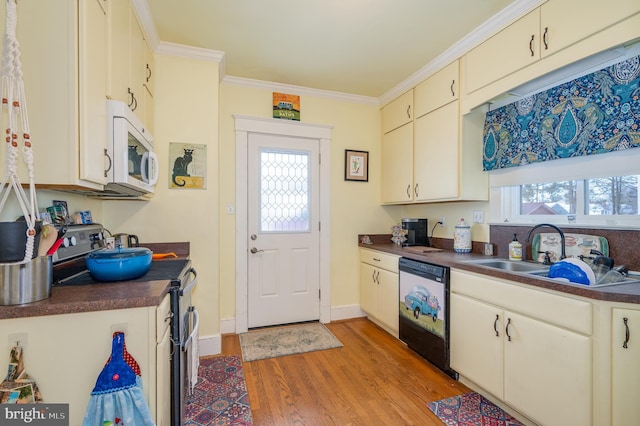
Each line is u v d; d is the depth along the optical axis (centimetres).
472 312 185
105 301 102
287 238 309
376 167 344
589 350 126
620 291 123
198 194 239
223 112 283
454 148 236
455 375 207
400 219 353
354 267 335
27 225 101
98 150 123
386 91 319
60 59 107
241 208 287
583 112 171
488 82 204
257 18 197
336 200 327
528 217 216
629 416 120
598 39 145
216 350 243
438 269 211
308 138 315
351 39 222
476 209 254
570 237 184
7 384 93
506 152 220
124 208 224
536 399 146
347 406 178
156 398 108
